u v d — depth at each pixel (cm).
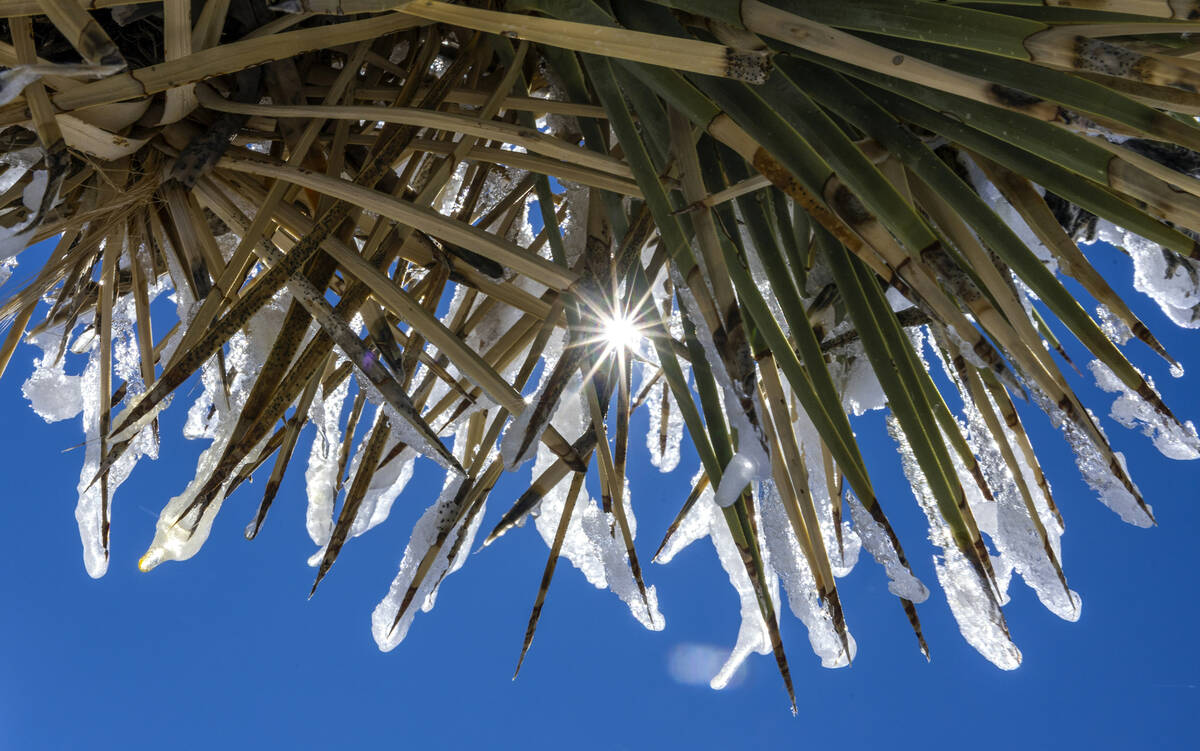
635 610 93
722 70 56
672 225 61
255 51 68
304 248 70
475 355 68
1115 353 68
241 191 86
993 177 78
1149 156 71
